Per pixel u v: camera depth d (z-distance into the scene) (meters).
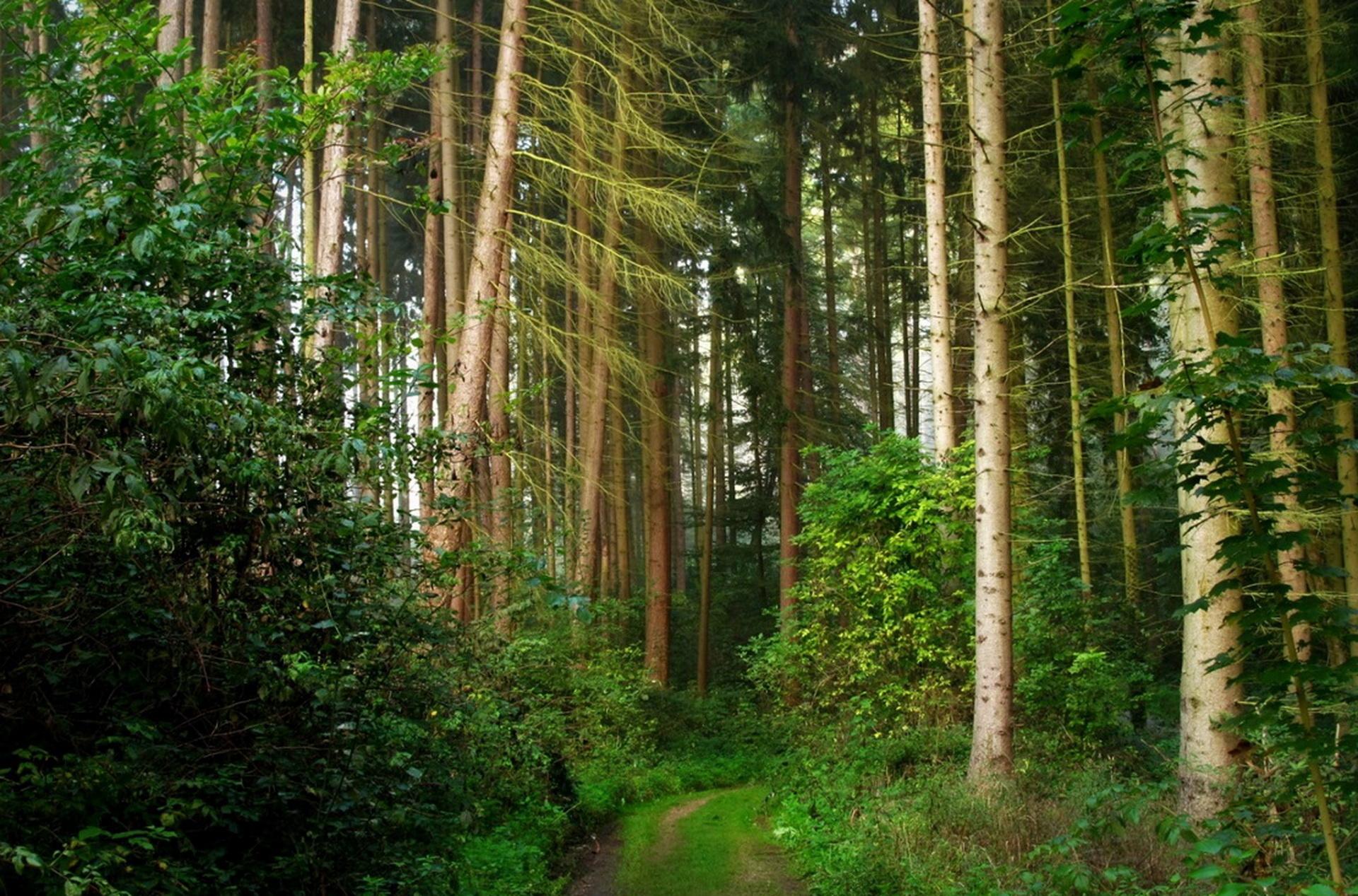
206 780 4.40
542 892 7.93
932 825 8.66
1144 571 18.86
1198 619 7.52
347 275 5.72
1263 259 7.61
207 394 3.95
